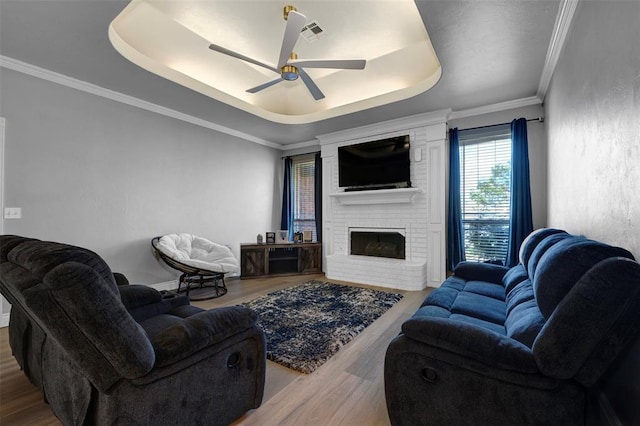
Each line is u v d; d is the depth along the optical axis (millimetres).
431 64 3775
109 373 1150
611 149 1512
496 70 3178
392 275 4477
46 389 1657
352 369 2164
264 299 3840
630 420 1036
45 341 1666
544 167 3785
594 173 1779
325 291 4238
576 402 1099
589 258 1212
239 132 5383
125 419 1184
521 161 3832
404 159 4645
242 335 1601
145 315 2057
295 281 4965
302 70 3102
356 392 1893
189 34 3371
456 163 4320
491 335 1246
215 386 1484
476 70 3176
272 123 4914
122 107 3861
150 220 4152
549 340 1095
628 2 1299
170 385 1304
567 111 2447
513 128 3896
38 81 3180
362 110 4320
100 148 3656
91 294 1039
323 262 5656
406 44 3578
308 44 3539
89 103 3562
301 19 2297
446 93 3740
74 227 3441
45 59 3004
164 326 1848
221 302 3781
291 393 1882
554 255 1354
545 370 1102
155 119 4211
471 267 2949
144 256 4078
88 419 1261
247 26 3207
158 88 3656
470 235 4316
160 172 4273
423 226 4574
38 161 3182
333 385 1968
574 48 2205
